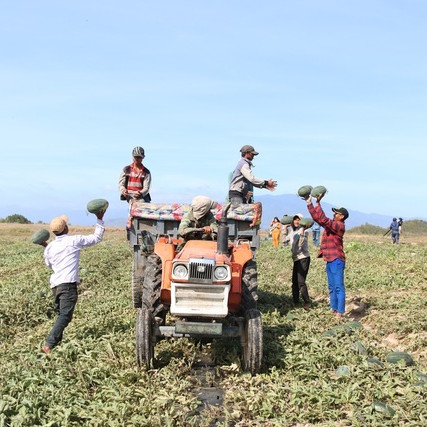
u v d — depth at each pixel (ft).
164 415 19.63
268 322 34.91
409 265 59.36
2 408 19.65
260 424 19.84
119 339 29.07
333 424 18.98
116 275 60.80
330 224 36.47
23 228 184.75
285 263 72.49
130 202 35.70
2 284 51.75
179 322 23.85
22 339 31.63
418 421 18.98
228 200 35.32
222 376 25.29
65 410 19.57
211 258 24.02
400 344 31.09
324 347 27.25
